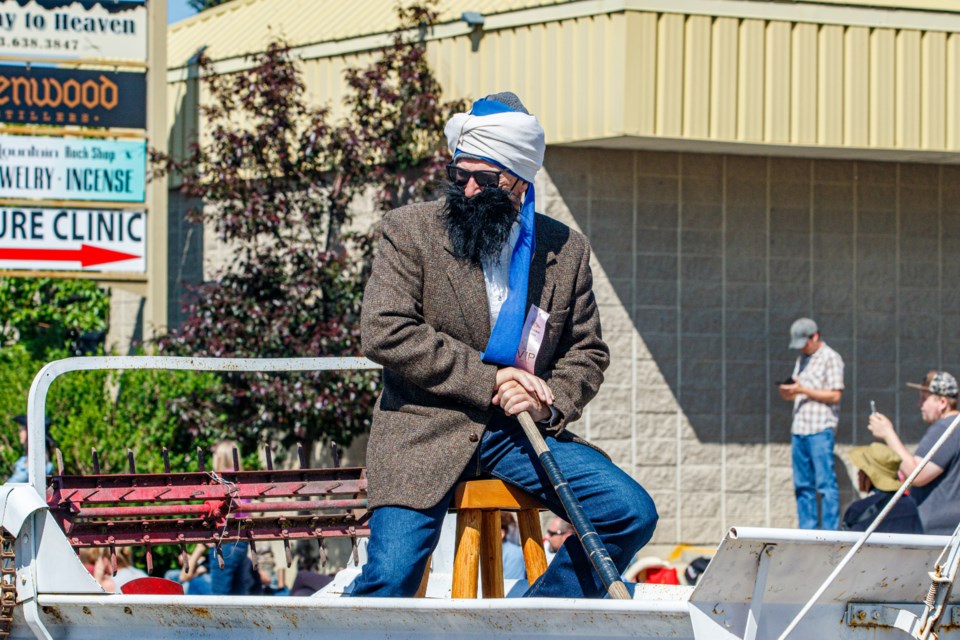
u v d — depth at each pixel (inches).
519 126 293.3
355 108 866.8
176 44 1110.4
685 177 840.9
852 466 864.9
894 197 871.1
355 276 860.0
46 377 296.2
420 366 284.4
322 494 342.6
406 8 873.5
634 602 223.5
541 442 278.2
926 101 785.6
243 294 856.3
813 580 231.5
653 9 753.6
